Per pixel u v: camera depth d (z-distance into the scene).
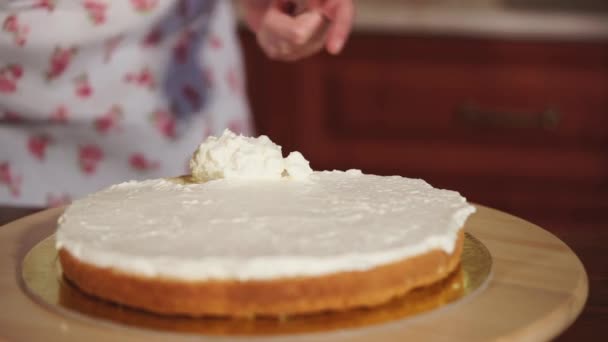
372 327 0.64
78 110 1.08
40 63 1.06
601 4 1.76
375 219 0.71
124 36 1.08
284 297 0.65
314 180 0.79
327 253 0.65
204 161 0.80
